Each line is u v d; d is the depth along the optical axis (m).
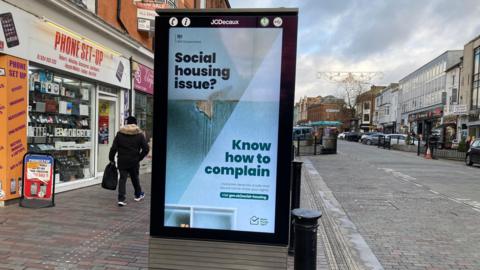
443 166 18.59
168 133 3.36
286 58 3.18
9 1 6.43
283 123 3.22
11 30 6.47
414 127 59.78
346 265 4.68
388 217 7.30
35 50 7.10
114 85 10.56
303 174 13.85
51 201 6.82
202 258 3.38
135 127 7.27
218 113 3.29
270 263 3.30
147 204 7.25
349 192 10.13
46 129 7.97
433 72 51.69
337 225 6.65
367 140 47.22
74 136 9.03
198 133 3.33
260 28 3.19
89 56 9.09
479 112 34.34
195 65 3.29
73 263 4.19
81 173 9.37
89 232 5.30
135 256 4.47
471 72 38.03
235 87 3.26
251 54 3.22
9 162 6.56
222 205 3.34
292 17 3.16
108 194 8.16
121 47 11.02
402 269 4.59
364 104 89.88
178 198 3.38
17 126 6.72
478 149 19.08
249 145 3.27
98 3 9.50
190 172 3.36
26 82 6.91
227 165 3.32
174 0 13.85
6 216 5.90
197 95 3.31
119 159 7.15
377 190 10.49
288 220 3.26
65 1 7.75
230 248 3.34
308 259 3.15
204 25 3.26
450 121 42.19
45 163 6.77
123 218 6.14
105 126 10.87
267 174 3.27
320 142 25.94
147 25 12.09
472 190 10.75
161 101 3.35
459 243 5.67
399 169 16.27
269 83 3.22
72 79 8.86
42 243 4.77
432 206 8.38
